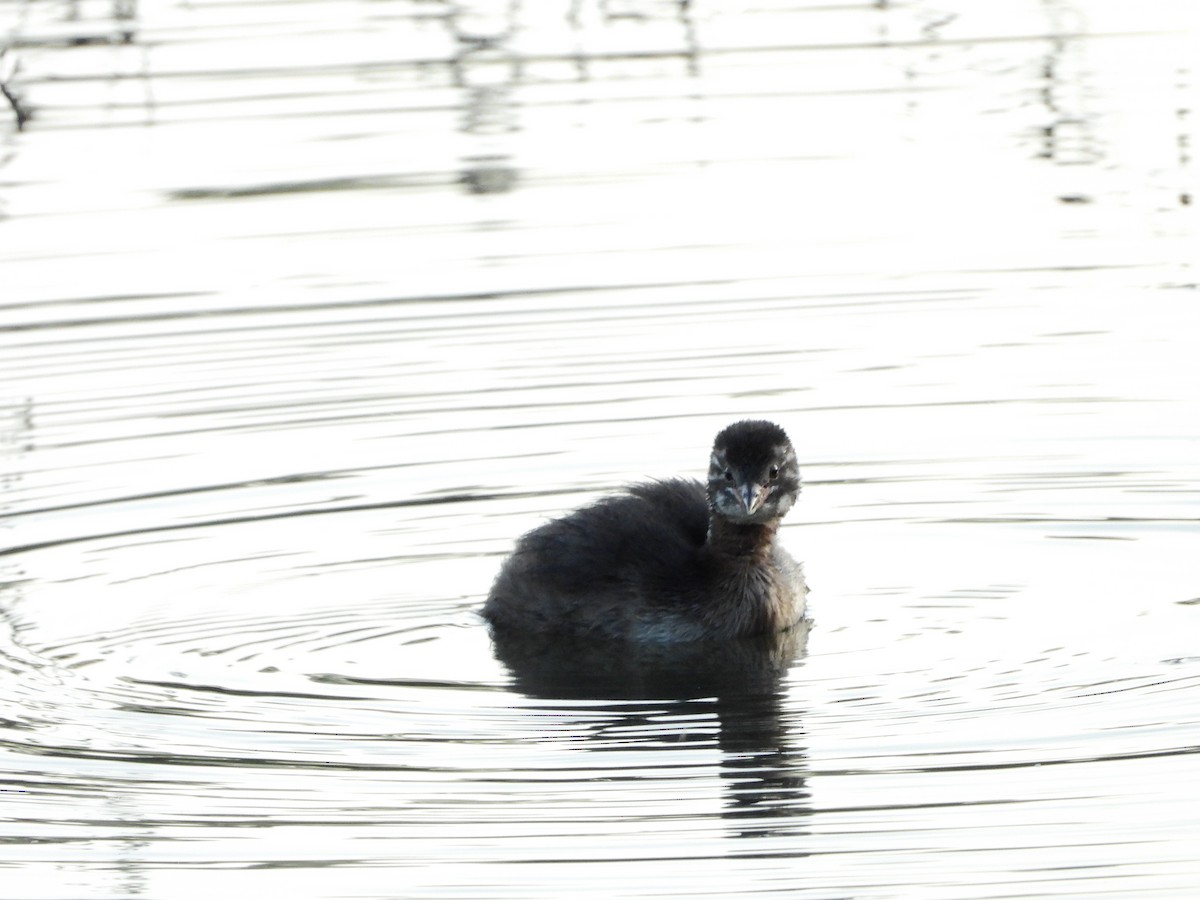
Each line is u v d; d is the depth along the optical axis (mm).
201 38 26938
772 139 23750
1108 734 11594
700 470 16156
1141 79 25250
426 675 13062
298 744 11852
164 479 16141
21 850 10578
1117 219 21172
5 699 12531
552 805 10969
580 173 22828
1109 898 9820
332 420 17203
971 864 10156
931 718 12000
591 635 13961
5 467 16328
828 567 14688
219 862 10430
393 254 20766
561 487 15961
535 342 18766
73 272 20359
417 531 15273
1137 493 15531
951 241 20766
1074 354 18156
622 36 27422
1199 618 13391
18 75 25469
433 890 10094
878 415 17141
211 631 13672
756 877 10109
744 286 19875
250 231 21328
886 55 26531
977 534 15062
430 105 24906
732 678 12984
